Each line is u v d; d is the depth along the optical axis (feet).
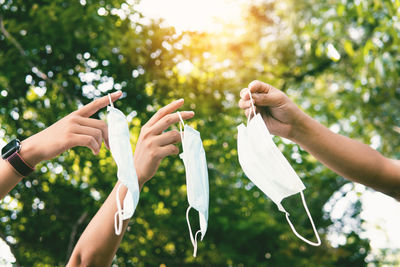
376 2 11.41
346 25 15.93
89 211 12.40
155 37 11.90
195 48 12.76
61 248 12.55
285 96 3.93
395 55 12.84
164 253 14.07
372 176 4.13
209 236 13.35
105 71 12.06
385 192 4.28
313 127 4.05
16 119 11.60
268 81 16.78
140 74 12.12
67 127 3.11
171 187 13.25
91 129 3.15
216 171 14.02
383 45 12.37
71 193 12.56
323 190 20.34
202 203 3.19
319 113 21.40
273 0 20.85
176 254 14.12
